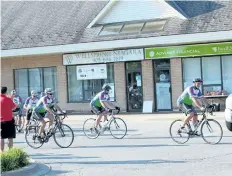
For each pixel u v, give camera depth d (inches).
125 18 1060.5
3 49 1130.0
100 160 473.7
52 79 1152.8
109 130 646.5
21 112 796.0
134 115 969.5
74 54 1104.8
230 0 1006.4
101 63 1077.1
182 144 551.8
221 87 975.6
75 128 797.9
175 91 1005.8
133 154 499.5
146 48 1019.3
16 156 423.5
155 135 650.2
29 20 1226.0
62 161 481.1
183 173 384.5
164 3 1013.8
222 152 477.7
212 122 543.5
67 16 1179.3
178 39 957.2
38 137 584.1
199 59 990.4
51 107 588.7
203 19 974.4
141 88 1040.2
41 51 1093.8
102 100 636.7
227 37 917.8
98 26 1087.0
